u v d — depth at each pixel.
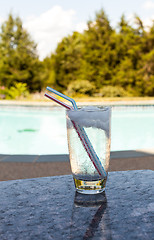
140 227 0.63
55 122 8.86
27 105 10.38
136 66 17.55
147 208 0.73
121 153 3.60
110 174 1.03
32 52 20.09
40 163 3.28
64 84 19.77
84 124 0.77
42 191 0.87
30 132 7.69
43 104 10.36
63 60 19.80
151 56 16.97
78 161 0.82
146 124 8.41
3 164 3.26
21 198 0.81
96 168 0.81
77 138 0.79
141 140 6.73
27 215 0.70
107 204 0.76
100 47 17.53
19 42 19.84
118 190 0.86
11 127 8.32
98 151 0.79
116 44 17.59
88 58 17.73
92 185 0.83
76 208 0.74
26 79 19.47
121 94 16.75
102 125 0.78
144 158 3.39
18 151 5.89
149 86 17.17
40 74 19.91
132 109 9.98
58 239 0.58
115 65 17.69
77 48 19.39
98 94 16.77
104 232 0.61
